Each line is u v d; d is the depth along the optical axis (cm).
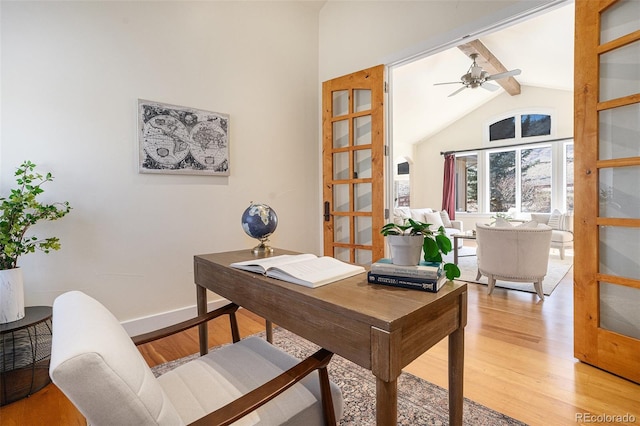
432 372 196
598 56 190
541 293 329
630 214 183
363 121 321
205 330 167
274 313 118
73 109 221
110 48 235
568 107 692
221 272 148
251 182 314
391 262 119
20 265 205
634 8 179
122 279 243
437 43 266
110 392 61
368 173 319
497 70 595
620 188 187
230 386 108
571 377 187
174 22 264
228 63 296
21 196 180
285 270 123
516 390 176
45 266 213
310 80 361
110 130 235
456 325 112
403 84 625
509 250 330
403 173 964
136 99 246
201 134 277
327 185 341
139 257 250
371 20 315
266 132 325
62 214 201
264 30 321
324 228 345
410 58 289
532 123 743
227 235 298
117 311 242
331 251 341
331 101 336
